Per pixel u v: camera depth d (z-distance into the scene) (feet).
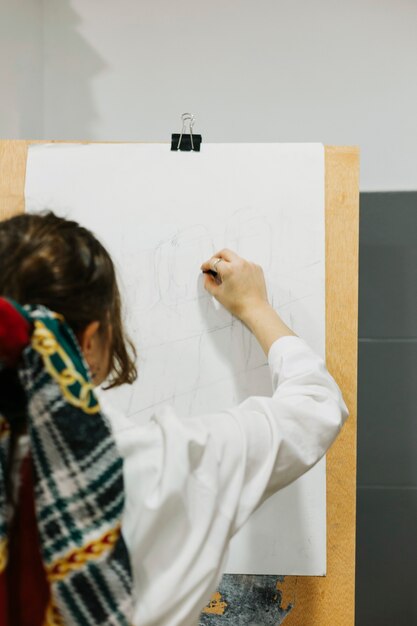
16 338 1.45
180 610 1.67
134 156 2.93
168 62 4.02
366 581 4.03
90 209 2.91
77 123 4.06
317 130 3.99
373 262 3.98
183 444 1.71
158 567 1.66
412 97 3.94
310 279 2.87
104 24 4.03
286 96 3.99
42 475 1.48
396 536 4.00
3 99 3.63
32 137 3.93
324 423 2.03
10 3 3.57
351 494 2.85
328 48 3.96
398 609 4.01
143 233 2.90
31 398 1.47
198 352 2.84
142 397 2.83
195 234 2.89
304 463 1.98
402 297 3.96
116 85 4.04
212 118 4.02
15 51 3.67
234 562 2.80
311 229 2.88
